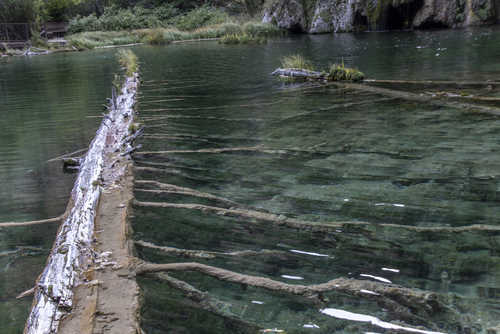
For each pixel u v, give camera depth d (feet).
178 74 36.42
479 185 10.48
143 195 11.04
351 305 6.44
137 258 7.97
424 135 15.01
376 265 7.47
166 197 10.86
